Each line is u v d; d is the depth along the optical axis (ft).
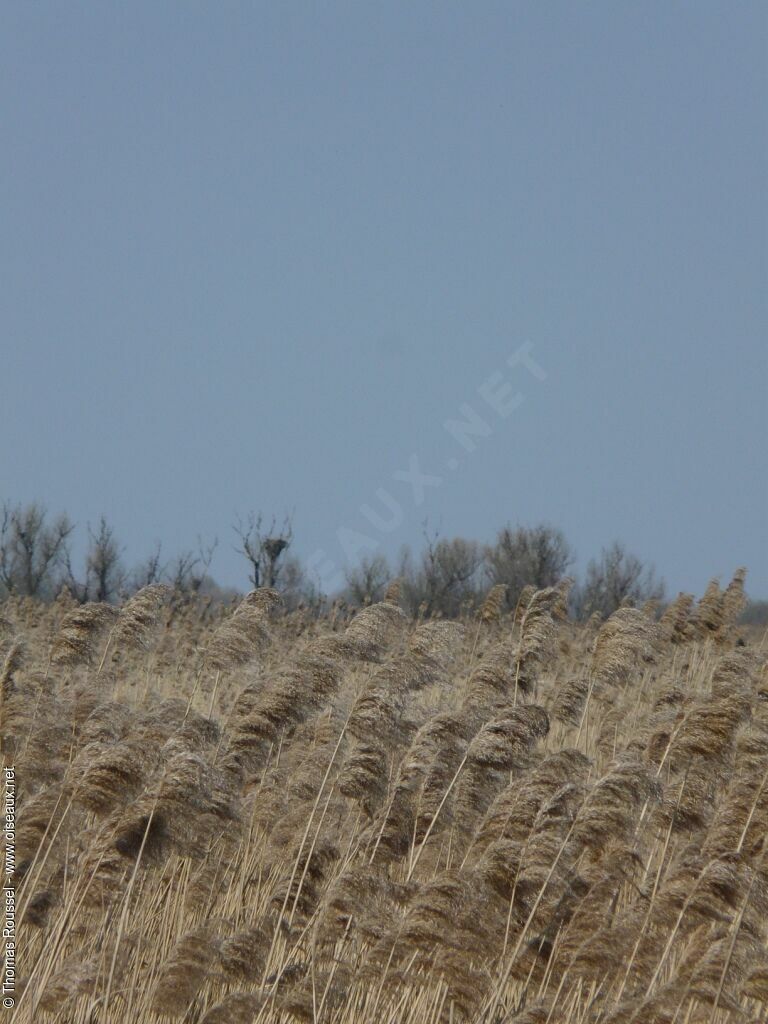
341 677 168.55
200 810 144.77
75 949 145.69
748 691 165.17
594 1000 145.79
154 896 161.38
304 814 170.09
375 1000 141.90
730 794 158.71
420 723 176.96
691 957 145.59
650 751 178.29
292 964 142.31
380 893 148.77
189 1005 133.69
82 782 142.72
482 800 159.74
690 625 314.96
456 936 140.26
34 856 145.89
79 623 189.47
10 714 165.17
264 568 497.87
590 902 146.61
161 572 596.29
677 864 150.61
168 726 170.91
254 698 182.91
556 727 230.89
